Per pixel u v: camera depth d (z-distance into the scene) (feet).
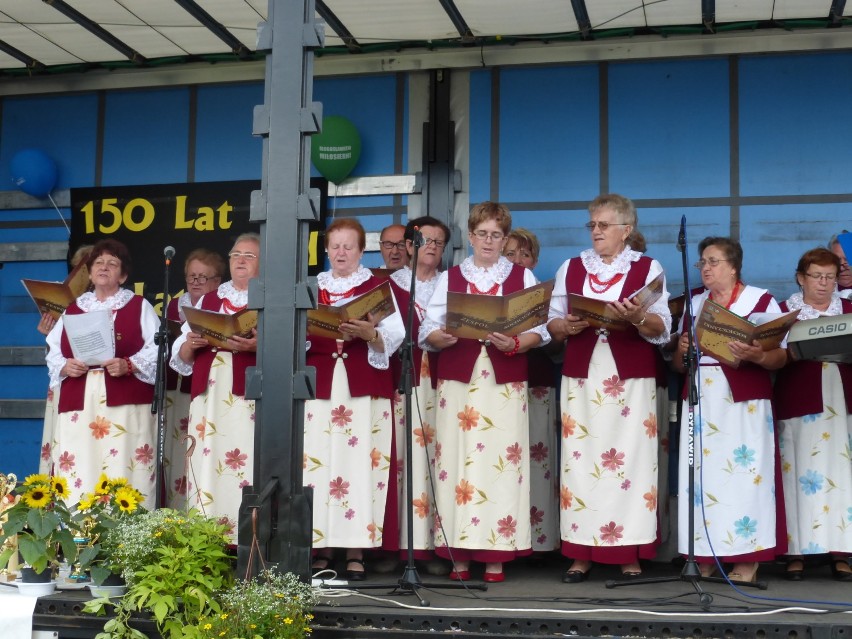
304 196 13.41
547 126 19.61
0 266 21.45
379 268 16.97
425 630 12.34
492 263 15.44
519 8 17.92
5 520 14.87
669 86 19.29
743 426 15.11
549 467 17.11
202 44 19.85
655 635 11.98
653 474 15.02
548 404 17.21
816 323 14.42
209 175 20.86
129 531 13.39
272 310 13.35
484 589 14.19
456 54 19.79
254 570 12.97
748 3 17.65
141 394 16.61
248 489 13.15
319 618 12.58
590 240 19.30
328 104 20.35
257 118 13.61
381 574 15.87
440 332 15.19
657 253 19.11
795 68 18.94
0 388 21.15
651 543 14.89
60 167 21.42
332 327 14.58
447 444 15.19
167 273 15.79
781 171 18.88
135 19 18.56
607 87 19.48
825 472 15.97
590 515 14.85
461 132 19.84
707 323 14.66
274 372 13.28
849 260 16.62
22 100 21.70
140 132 21.18
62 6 17.89
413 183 19.88
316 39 13.56
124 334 16.63
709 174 19.07
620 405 14.93
